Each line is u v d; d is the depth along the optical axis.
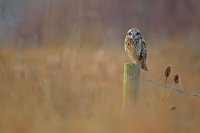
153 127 8.38
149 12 54.91
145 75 18.36
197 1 52.22
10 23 22.86
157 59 27.16
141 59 11.37
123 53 25.14
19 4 36.78
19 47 16.81
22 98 9.38
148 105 10.16
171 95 12.69
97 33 21.44
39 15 40.53
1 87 10.03
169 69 10.27
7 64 12.60
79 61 14.99
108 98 10.37
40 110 8.83
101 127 8.23
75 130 8.15
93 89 11.33
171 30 51.62
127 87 9.83
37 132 8.08
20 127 8.15
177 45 39.06
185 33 49.88
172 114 9.68
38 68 14.19
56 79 11.63
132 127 8.30
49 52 18.16
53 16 21.19
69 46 16.20
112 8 52.31
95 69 15.99
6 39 22.88
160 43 41.31
